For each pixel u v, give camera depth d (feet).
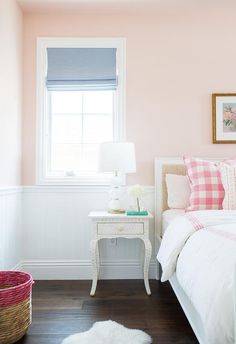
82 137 10.46
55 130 10.48
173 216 8.09
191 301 4.69
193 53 10.11
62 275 9.77
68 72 10.04
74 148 10.46
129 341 5.60
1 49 8.14
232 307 3.43
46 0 9.27
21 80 9.83
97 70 10.05
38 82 9.96
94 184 9.89
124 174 9.93
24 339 5.82
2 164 8.24
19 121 9.63
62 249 9.84
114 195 8.98
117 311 7.14
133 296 8.14
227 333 3.41
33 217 9.86
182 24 10.12
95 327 6.22
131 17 10.10
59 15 10.03
